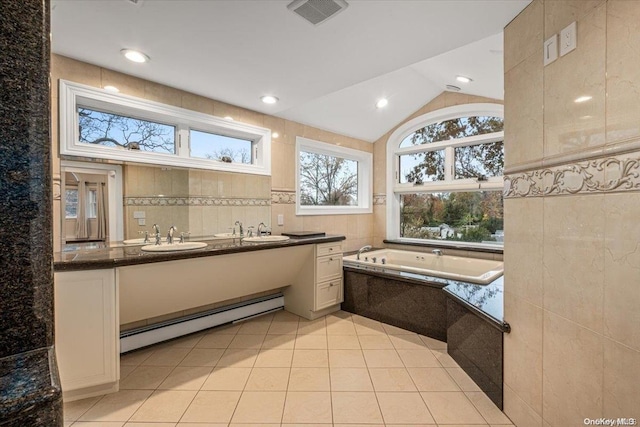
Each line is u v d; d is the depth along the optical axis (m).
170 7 1.61
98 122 2.36
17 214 0.46
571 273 1.21
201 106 2.83
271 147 3.47
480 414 1.66
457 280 2.70
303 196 4.04
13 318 0.46
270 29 1.81
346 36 1.87
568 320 1.23
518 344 1.54
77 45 1.99
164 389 1.92
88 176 2.29
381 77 3.35
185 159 2.79
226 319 2.97
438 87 3.80
